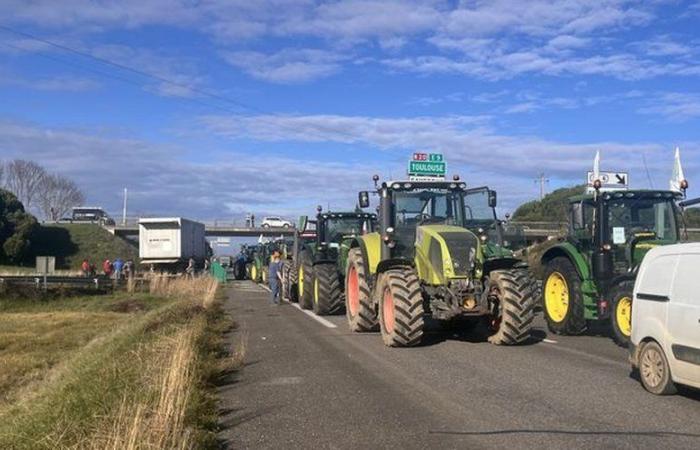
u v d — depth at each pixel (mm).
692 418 6922
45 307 24047
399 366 10047
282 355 11336
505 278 12000
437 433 6539
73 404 7129
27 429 6422
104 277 35188
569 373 9344
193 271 41594
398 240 13406
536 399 7820
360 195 14164
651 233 12516
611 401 7668
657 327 7855
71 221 79938
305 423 7035
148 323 14609
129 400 6965
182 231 45062
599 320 13141
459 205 13828
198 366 9211
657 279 7957
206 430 6605
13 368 12320
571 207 13680
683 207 13141
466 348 11766
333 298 18453
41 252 68750
